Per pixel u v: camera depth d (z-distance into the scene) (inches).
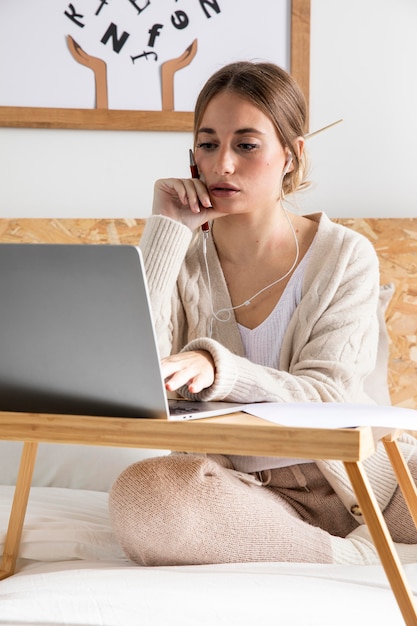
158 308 55.7
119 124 88.2
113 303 35.7
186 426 35.1
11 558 50.1
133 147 89.5
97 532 52.9
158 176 89.8
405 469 43.3
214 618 39.8
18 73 87.5
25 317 37.4
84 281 35.8
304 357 59.3
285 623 39.4
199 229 65.6
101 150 89.3
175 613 40.1
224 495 46.4
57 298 36.5
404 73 90.3
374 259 63.8
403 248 82.1
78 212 89.4
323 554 50.4
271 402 45.4
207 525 46.3
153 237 55.5
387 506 57.6
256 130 58.8
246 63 61.4
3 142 88.5
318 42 89.6
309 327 60.2
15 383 39.1
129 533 46.3
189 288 64.2
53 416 37.0
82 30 87.7
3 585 43.8
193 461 46.7
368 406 40.6
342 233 63.8
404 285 81.5
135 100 88.7
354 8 89.7
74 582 42.7
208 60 88.8
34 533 51.8
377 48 90.0
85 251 35.4
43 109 87.4
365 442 33.7
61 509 57.7
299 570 45.6
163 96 88.8
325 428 33.5
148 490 45.4
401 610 34.2
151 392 36.6
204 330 63.4
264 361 62.4
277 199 62.5
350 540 53.9
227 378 43.2
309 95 89.5
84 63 87.9
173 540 46.1
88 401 38.1
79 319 36.5
